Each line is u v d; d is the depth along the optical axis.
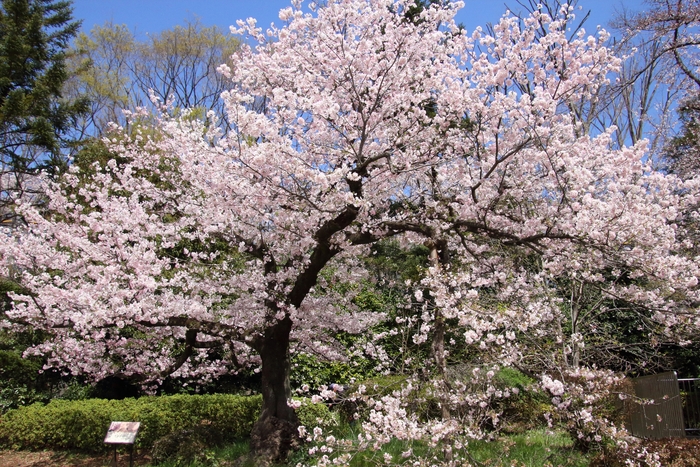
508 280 5.84
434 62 5.89
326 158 5.93
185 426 7.73
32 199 12.78
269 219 5.85
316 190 5.47
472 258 6.44
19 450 8.05
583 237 4.74
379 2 5.48
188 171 6.33
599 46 5.09
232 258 7.29
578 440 5.41
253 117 4.84
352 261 7.59
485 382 5.28
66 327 6.18
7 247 6.23
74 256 6.54
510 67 5.08
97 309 5.14
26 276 6.39
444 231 5.69
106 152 10.49
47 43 14.91
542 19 5.33
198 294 6.95
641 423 6.86
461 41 5.75
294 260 6.62
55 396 9.21
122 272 5.64
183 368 7.59
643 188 5.29
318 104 4.74
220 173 5.60
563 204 5.19
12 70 13.55
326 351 7.24
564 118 5.50
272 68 5.73
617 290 5.71
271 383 6.44
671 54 9.49
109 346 6.54
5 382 8.95
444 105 5.88
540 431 6.20
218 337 6.67
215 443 7.11
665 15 8.45
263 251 6.59
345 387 8.28
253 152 5.00
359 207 5.32
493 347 5.06
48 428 7.99
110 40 19.44
